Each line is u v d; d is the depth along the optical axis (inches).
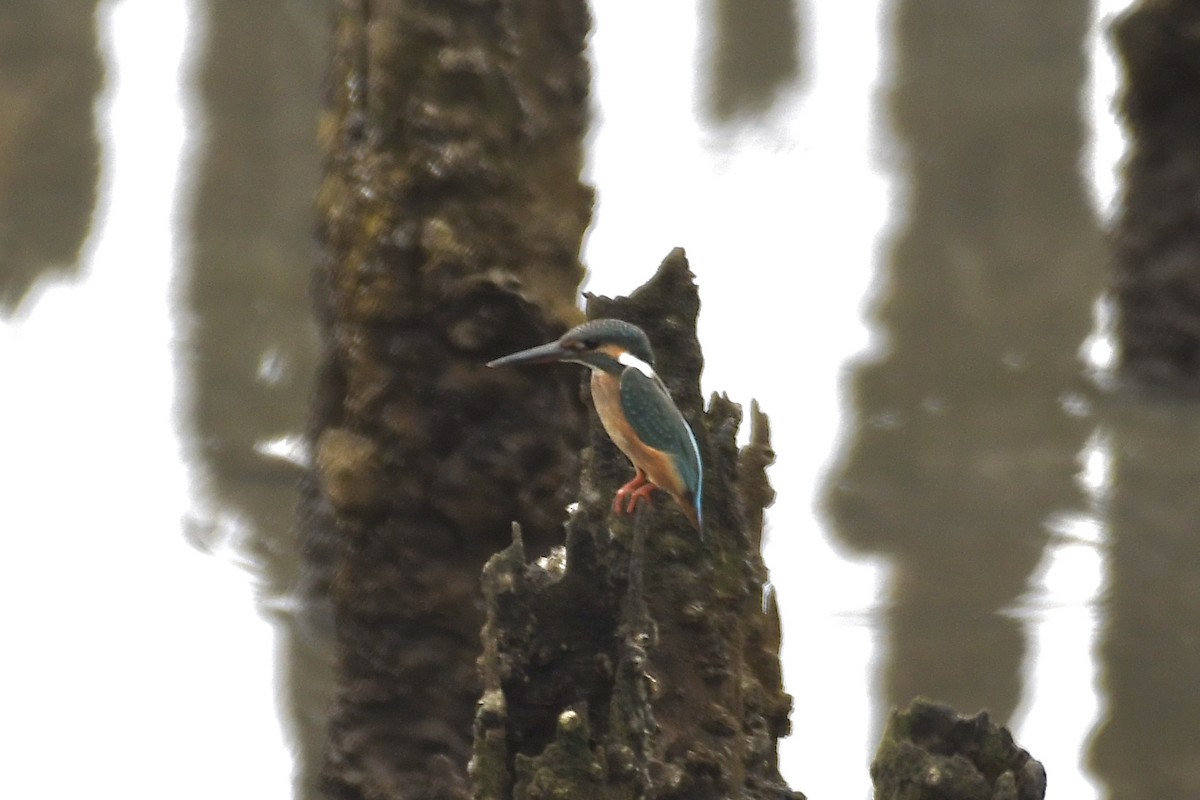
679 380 253.9
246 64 1098.7
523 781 214.7
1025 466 638.5
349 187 372.5
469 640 364.8
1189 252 724.7
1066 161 1051.3
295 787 381.4
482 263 360.8
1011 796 230.2
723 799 242.7
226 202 920.3
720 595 248.2
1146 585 525.0
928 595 507.5
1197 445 657.0
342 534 372.5
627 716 218.7
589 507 248.7
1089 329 817.5
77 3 1152.8
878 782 238.5
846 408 708.7
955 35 1219.9
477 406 361.4
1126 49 729.0
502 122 367.6
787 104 1109.1
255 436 626.2
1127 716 439.5
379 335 362.9
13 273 804.6
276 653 448.8
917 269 880.9
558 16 382.0
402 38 362.6
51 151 956.0
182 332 743.7
